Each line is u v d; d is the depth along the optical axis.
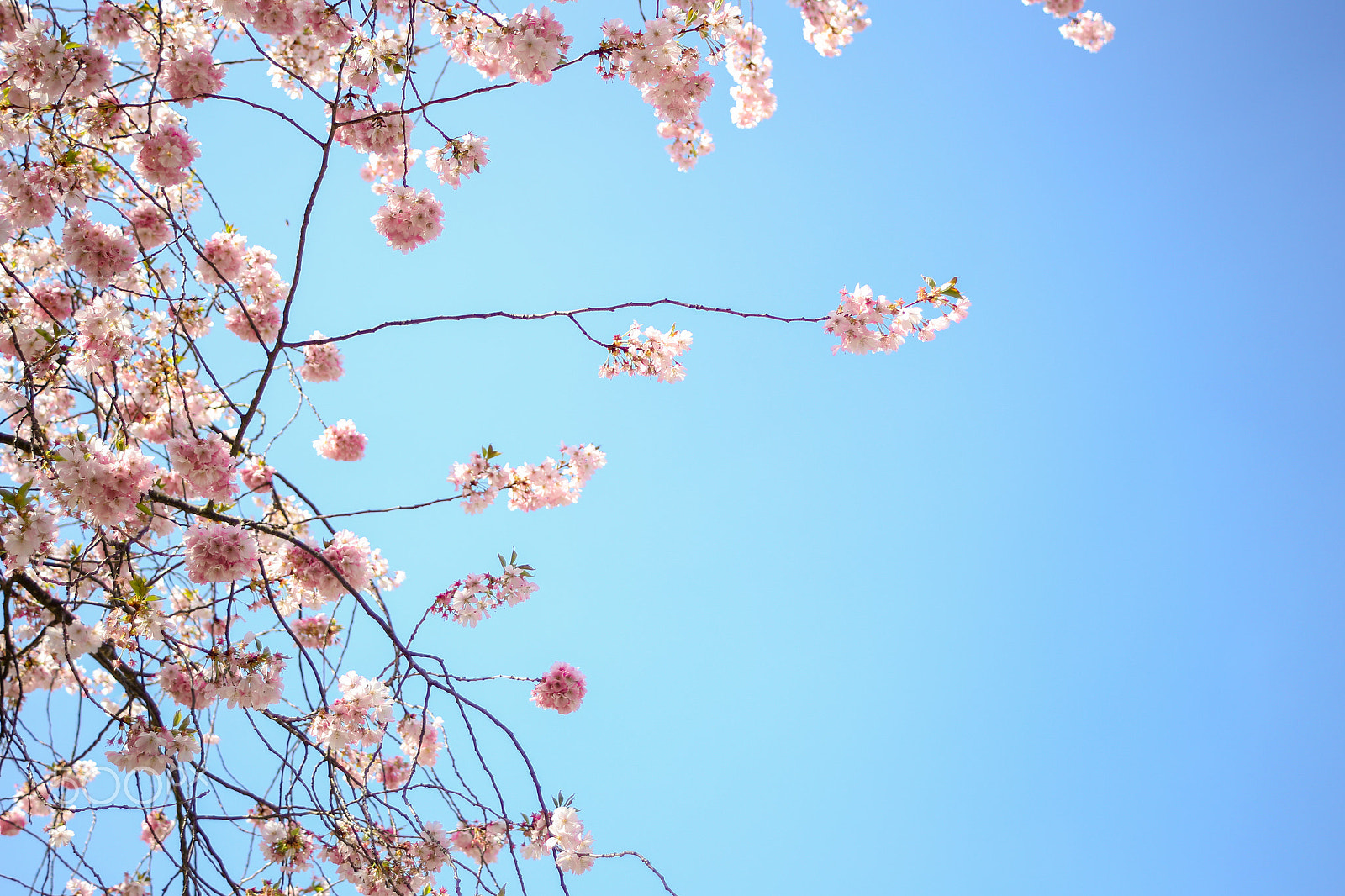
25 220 3.54
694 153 5.14
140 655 3.93
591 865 3.85
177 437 3.71
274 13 3.82
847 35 4.43
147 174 3.71
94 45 3.66
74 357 4.00
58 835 4.60
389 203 4.29
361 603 3.69
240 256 4.69
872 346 4.00
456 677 4.00
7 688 3.86
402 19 4.27
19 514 3.03
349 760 4.81
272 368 3.92
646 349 4.57
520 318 4.03
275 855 4.22
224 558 3.42
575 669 4.35
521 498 5.26
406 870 4.18
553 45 3.82
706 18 3.92
